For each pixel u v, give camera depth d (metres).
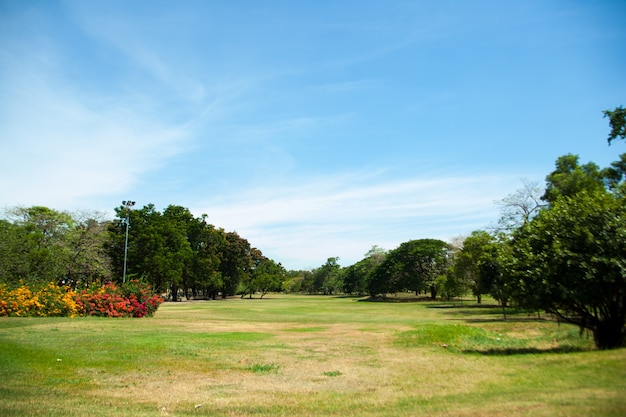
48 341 14.63
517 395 7.14
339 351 14.71
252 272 107.31
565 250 13.01
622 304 13.16
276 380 10.14
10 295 24.45
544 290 13.11
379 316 35.00
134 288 29.09
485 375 9.66
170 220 68.25
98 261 53.25
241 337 18.30
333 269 136.88
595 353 10.84
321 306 56.03
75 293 26.72
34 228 48.47
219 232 87.06
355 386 9.33
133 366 11.62
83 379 9.93
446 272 63.88
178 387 9.38
